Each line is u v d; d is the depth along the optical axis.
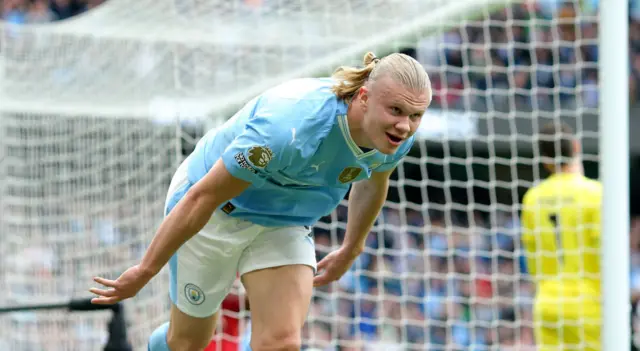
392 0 17.11
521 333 25.97
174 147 18.48
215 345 18.09
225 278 10.39
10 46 20.38
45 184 22.14
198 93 19.38
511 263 27.27
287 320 9.76
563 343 17.50
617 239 14.33
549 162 17.94
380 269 19.19
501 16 28.62
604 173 14.42
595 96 28.22
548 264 17.69
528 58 28.66
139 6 18.14
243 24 17.97
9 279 21.80
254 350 9.88
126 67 19.36
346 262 11.25
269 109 9.04
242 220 10.00
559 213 17.52
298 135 8.90
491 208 18.47
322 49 18.38
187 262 10.38
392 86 8.56
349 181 9.78
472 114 18.83
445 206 18.67
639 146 30.03
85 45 19.75
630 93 30.81
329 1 17.58
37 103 21.42
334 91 9.05
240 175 8.99
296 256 9.95
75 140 21.72
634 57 31.62
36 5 28.67
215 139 10.02
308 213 10.05
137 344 18.55
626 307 14.33
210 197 9.12
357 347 24.91
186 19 18.00
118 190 20.67
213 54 18.78
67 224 21.59
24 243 21.98
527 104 28.00
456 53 28.47
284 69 19.00
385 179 10.48
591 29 28.70
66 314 20.72
